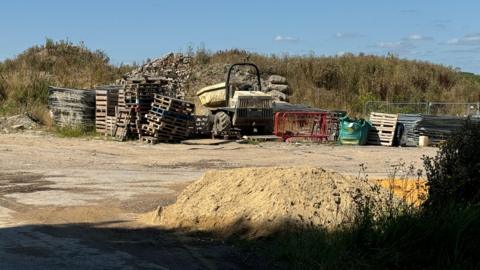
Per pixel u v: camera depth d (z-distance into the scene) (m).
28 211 9.85
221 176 9.38
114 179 13.59
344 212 7.50
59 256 7.09
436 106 33.69
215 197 8.87
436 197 7.43
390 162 17.84
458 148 7.65
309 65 40.22
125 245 7.67
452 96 40.91
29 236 8.09
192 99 32.72
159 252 7.34
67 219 9.28
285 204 7.95
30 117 26.66
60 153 18.47
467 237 6.50
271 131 23.83
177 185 12.81
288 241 7.16
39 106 28.31
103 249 7.46
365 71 41.16
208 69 36.38
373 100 35.62
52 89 26.34
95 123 24.39
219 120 22.73
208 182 9.38
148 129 21.62
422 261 6.40
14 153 18.25
